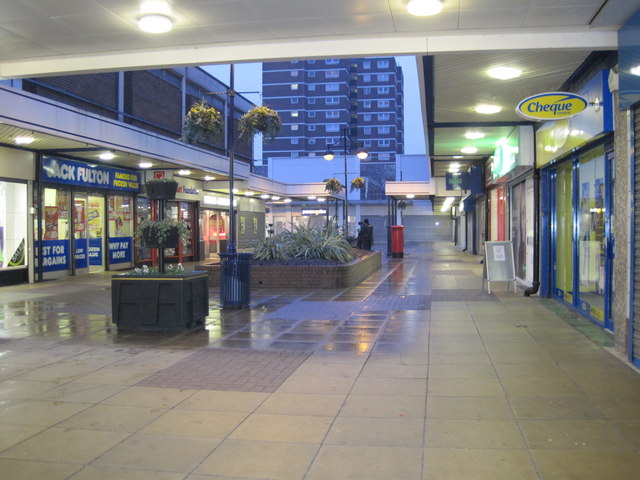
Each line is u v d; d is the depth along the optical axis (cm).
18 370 641
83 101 1930
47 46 753
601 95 714
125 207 2119
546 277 1155
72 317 1003
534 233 1178
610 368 605
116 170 2002
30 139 1401
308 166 5559
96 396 541
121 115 2172
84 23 670
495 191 1941
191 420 471
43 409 504
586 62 827
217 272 1472
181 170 2186
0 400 531
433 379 578
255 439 428
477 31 679
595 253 859
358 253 2030
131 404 515
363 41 709
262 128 1404
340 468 375
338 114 10912
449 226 5534
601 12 602
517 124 1235
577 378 570
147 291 848
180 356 701
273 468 377
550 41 671
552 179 1140
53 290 1416
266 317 980
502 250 1254
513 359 652
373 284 1501
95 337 824
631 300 620
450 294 1250
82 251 1869
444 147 1638
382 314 992
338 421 462
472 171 2066
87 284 1562
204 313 902
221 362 667
